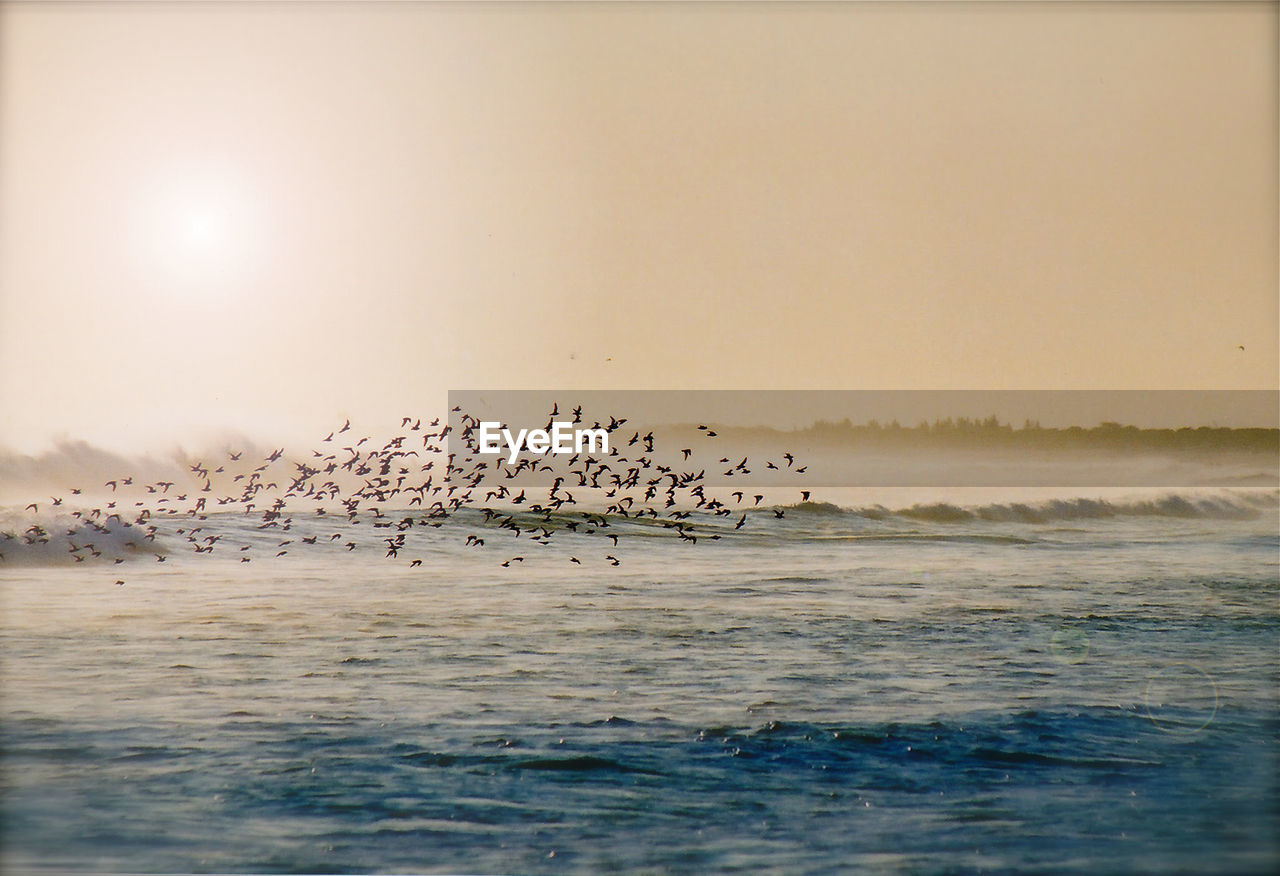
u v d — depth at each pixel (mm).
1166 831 8195
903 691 11906
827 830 8250
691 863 7719
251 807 8609
